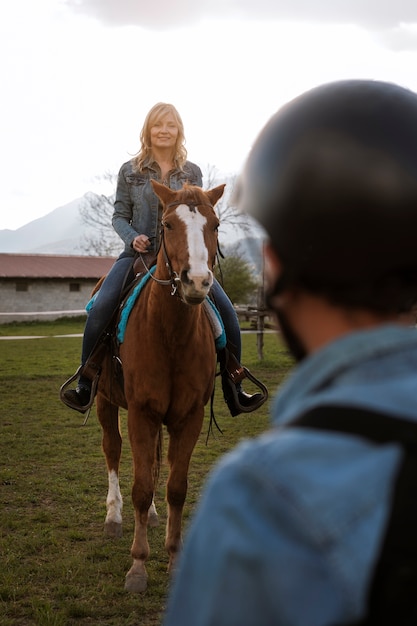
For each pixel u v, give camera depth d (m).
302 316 0.72
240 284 31.36
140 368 3.75
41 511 5.05
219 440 7.21
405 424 0.60
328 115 0.70
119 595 3.74
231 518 0.59
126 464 6.44
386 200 0.65
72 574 3.97
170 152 4.44
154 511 4.80
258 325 13.33
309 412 0.63
